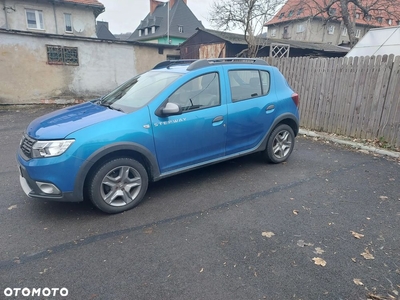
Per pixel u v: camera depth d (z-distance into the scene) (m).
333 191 3.89
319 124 7.16
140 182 3.37
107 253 2.56
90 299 2.06
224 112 3.91
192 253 2.58
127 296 2.09
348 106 6.41
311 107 7.29
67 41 12.50
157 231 2.91
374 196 3.75
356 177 4.38
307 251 2.62
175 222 3.09
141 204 3.48
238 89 4.14
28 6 17.22
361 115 6.18
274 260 2.49
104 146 2.98
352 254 2.58
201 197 3.68
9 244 2.67
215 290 2.15
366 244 2.73
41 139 2.88
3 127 7.90
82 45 12.95
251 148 4.45
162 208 3.39
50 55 12.20
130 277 2.28
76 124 3.03
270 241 2.76
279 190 3.91
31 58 11.76
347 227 3.03
